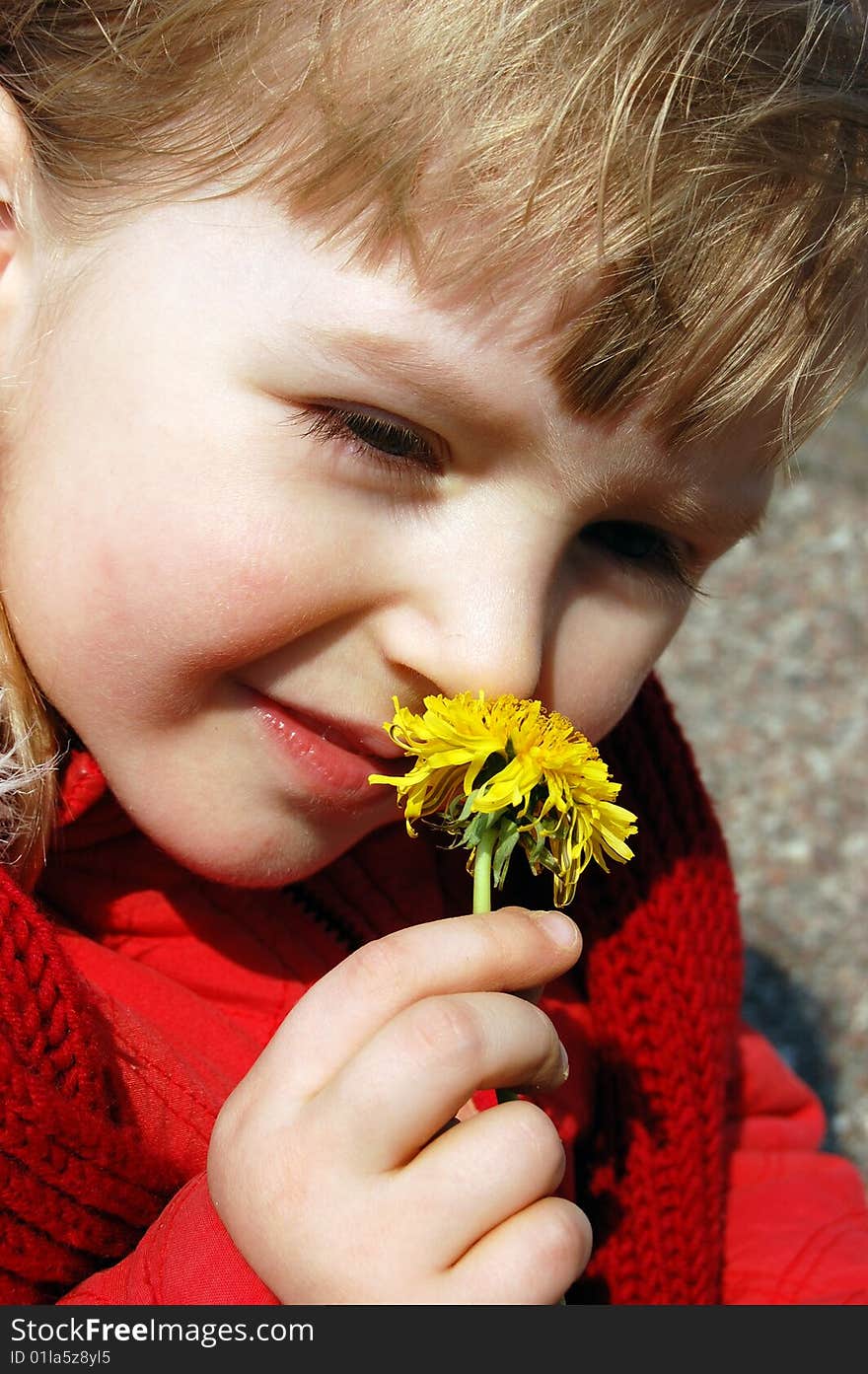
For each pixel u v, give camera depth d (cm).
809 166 33
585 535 35
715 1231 41
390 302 32
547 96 32
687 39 32
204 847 36
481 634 33
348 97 32
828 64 34
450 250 32
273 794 35
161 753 35
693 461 34
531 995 34
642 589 36
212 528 33
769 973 55
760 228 33
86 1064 33
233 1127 32
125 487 34
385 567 33
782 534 80
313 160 32
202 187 33
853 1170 46
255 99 33
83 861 38
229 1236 32
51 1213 33
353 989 32
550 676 35
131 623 34
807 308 34
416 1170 31
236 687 35
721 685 69
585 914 43
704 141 32
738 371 33
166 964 38
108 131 34
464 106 32
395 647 33
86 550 34
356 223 32
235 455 33
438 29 32
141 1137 35
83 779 36
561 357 32
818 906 58
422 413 32
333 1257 31
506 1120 31
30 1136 32
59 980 33
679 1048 41
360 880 41
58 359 34
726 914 44
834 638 73
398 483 33
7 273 35
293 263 32
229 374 33
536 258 32
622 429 33
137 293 34
